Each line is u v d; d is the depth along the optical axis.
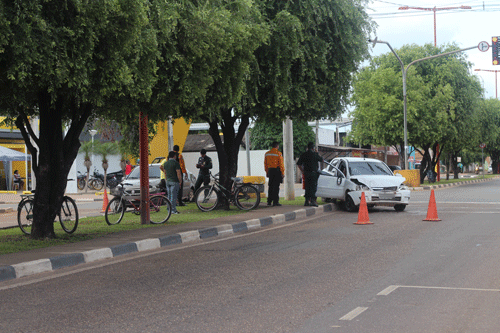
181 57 11.67
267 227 15.24
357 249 10.48
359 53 18.45
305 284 7.45
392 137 43.03
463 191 32.38
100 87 10.23
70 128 12.57
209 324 5.63
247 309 6.20
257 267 8.83
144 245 11.53
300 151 54.34
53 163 12.31
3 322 5.95
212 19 11.85
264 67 17.06
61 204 12.66
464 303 6.27
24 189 41.75
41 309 6.49
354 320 5.64
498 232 12.73
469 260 9.06
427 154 46.97
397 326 5.40
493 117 67.38
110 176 41.16
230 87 13.51
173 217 16.84
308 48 17.16
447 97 43.25
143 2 10.14
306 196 20.02
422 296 6.63
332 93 19.05
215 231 13.81
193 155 53.88
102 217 17.67
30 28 8.76
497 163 99.00
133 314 6.12
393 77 42.72
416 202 23.50
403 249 10.34
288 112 18.47
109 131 28.94
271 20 16.45
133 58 10.64
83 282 8.09
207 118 18.27
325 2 17.34
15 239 12.21
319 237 12.45
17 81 9.33
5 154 35.00
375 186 18.67
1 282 8.30
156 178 22.62
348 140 50.44
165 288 7.45
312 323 5.57
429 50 46.34
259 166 53.75
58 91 10.65
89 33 9.49
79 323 5.81
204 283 7.70
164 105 12.71
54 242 11.60
